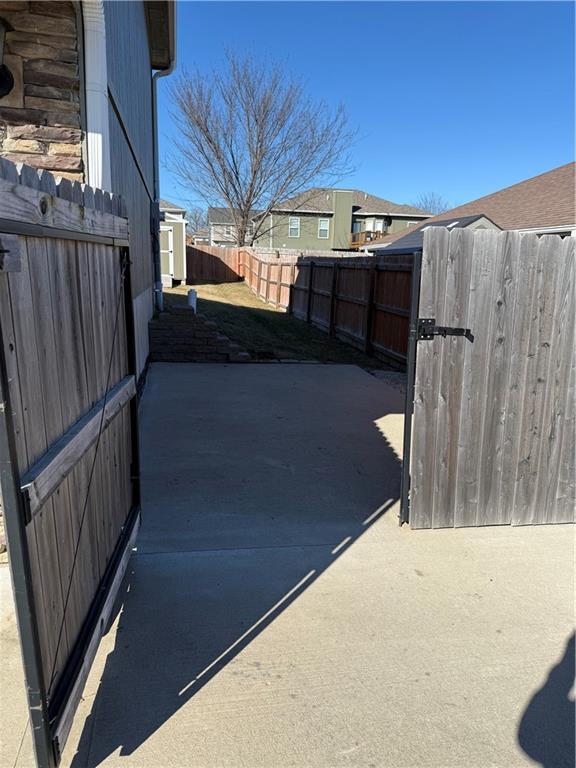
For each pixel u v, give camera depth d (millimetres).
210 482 3920
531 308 3135
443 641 2264
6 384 1256
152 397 6551
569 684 2041
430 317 3045
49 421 1638
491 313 3100
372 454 4676
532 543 3158
